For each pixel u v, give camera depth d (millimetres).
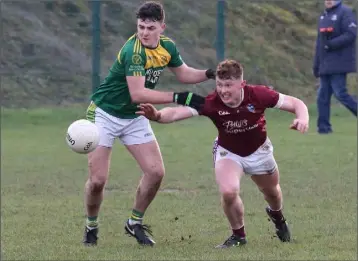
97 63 50875
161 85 52781
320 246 18938
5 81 53750
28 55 54250
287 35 59375
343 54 42375
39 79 54094
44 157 36344
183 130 46938
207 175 30641
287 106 17656
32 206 24859
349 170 31422
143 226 19500
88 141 17703
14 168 33031
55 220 22703
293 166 32531
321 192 26734
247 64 57000
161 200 25562
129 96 18703
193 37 55844
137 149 19125
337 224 21609
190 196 26312
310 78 57969
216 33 54719
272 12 60000
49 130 47094
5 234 20781
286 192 26750
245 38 58125
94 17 50781
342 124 48781
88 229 19672
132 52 18062
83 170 32562
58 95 53844
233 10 59094
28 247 19281
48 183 29375
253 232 20766
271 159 18375
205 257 17812
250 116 17625
